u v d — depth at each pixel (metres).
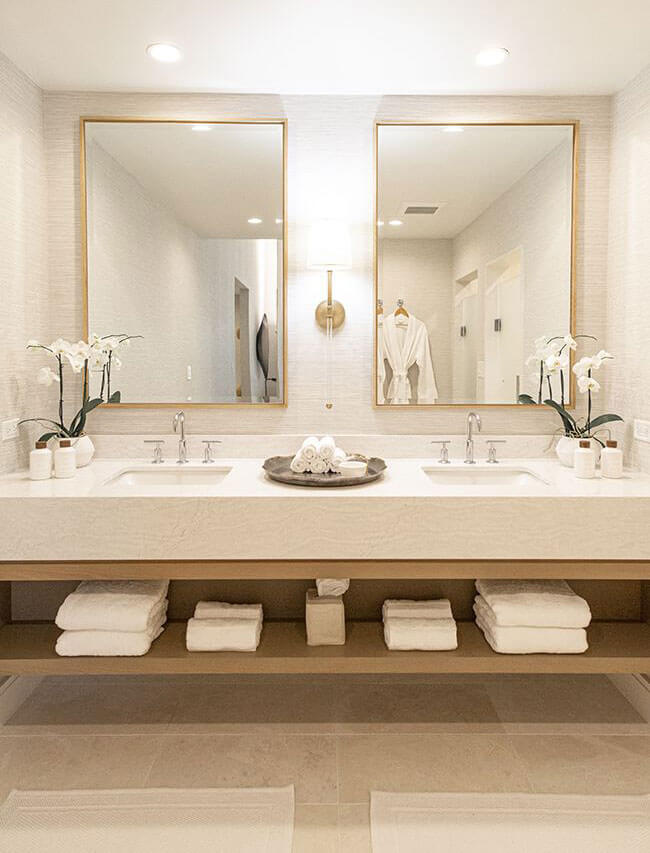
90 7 2.09
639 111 2.54
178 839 1.79
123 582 2.43
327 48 2.37
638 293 2.55
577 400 2.83
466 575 2.18
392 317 2.79
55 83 2.64
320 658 2.22
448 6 2.09
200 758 2.16
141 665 2.21
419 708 2.49
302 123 2.76
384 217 2.76
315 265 2.66
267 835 1.81
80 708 2.48
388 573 2.18
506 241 2.77
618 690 2.62
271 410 2.84
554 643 2.23
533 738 2.28
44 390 2.74
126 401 2.79
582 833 1.81
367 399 2.84
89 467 2.64
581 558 2.18
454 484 2.66
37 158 2.67
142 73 2.56
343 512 2.16
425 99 2.76
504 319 2.79
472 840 1.78
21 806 1.92
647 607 2.59
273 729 2.34
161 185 2.74
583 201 2.78
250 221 2.76
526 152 2.75
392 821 1.85
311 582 2.62
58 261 2.76
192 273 2.76
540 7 2.10
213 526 2.16
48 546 2.17
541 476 2.48
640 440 2.55
